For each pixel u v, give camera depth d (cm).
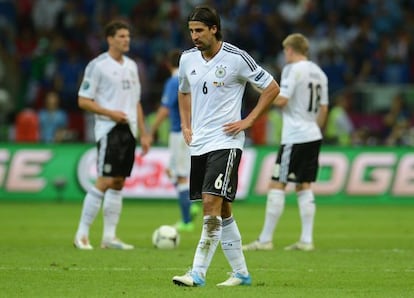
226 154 3048
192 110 3123
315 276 3478
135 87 4434
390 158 7756
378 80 10212
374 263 3909
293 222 6144
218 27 3073
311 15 10838
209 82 3081
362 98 8931
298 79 4412
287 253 4275
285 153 4434
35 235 5112
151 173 7600
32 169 7688
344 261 3978
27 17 10625
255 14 10562
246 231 5522
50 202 7569
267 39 10431
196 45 3075
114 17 10688
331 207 7444
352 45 10469
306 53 4497
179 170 5388
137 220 6188
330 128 8500
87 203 4388
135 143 4428
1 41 10294
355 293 3025
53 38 10306
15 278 3338
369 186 7725
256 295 2919
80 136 9200
